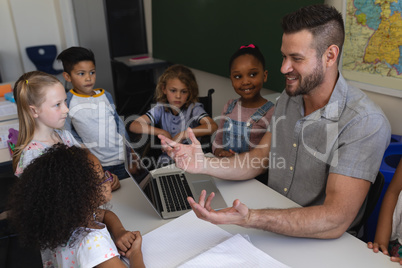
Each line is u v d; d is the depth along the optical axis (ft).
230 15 9.45
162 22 13.20
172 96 6.82
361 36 6.42
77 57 6.84
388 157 5.66
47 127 4.75
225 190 4.25
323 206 3.30
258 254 3.01
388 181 5.15
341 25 3.48
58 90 4.64
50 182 2.58
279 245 3.23
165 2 12.64
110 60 14.79
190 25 11.44
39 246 2.64
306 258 3.05
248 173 4.47
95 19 14.83
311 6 3.51
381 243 3.70
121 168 7.01
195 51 11.57
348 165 3.40
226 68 10.23
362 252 3.11
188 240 3.33
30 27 16.52
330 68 3.62
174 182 4.41
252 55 5.76
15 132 6.15
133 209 3.95
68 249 2.75
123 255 3.13
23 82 4.51
